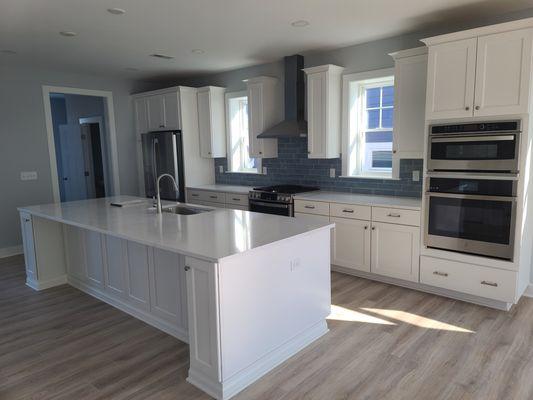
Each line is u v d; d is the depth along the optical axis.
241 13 3.37
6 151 5.30
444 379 2.35
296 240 2.62
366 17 3.52
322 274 2.88
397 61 3.86
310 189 4.87
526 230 3.26
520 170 3.01
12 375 2.49
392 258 3.81
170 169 6.00
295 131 4.73
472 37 3.14
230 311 2.21
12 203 5.39
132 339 2.90
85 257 3.78
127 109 6.51
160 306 3.01
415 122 3.82
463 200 3.30
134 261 3.17
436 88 3.37
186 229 2.79
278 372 2.45
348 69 4.56
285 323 2.60
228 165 6.14
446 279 3.49
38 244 3.94
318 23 3.67
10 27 3.61
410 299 3.54
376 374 2.41
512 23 2.92
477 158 3.20
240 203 5.21
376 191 4.52
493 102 3.09
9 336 3.00
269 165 5.59
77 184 7.46
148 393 2.27
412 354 2.62
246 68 5.63
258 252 2.34
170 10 3.26
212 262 2.10
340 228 4.14
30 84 5.45
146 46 4.37
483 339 2.80
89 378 2.43
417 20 3.62
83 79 5.97
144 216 3.36
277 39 4.18
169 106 5.98
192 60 5.11
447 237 3.43
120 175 6.48
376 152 4.64
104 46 4.34
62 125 7.50
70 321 3.23
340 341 2.81
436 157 3.42
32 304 3.60
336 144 4.69
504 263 3.17
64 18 3.40
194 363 2.34
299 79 4.92
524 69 2.93
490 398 2.17
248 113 5.38
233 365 2.25
